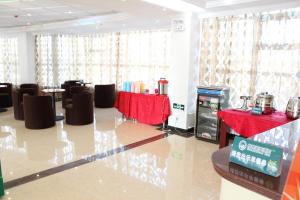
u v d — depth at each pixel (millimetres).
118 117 7098
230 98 5363
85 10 6090
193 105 5730
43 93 6598
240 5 4629
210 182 3379
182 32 5398
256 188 1246
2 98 7938
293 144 1904
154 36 7625
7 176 3422
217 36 5398
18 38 9602
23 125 6051
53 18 7309
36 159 4016
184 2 4523
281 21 4641
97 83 9547
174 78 5664
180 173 3639
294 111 3680
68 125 6125
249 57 5066
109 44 8977
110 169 3715
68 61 10031
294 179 1044
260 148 1389
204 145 4852
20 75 9883
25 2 5266
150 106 6113
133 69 8328
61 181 3318
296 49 4527
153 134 5516
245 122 3984
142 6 4648
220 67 5453
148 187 3223
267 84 4906
